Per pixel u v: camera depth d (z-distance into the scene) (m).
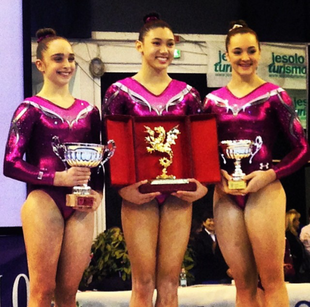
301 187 8.83
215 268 6.93
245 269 4.53
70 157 4.13
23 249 5.31
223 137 4.50
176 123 4.38
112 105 4.34
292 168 4.43
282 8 7.95
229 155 4.35
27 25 5.80
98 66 7.87
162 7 7.96
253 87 4.55
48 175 4.13
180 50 8.01
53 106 4.28
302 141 4.50
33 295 4.21
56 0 7.48
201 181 4.34
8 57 5.73
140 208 4.28
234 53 4.52
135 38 7.96
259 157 4.47
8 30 5.73
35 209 4.20
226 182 4.40
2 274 5.15
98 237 5.89
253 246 4.46
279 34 7.96
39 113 4.24
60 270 4.32
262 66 8.05
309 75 8.21
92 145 4.13
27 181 4.14
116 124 4.25
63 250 4.29
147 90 4.37
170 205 4.34
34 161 4.30
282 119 4.51
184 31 8.01
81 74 7.88
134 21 7.95
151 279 4.32
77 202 4.11
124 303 5.30
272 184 4.46
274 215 4.41
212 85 8.16
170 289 4.37
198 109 4.47
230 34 4.57
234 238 4.50
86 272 5.78
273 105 4.51
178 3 7.99
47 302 4.23
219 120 4.50
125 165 4.25
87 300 5.27
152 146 4.33
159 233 4.38
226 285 5.77
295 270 6.86
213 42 8.08
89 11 7.61
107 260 5.75
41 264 4.19
